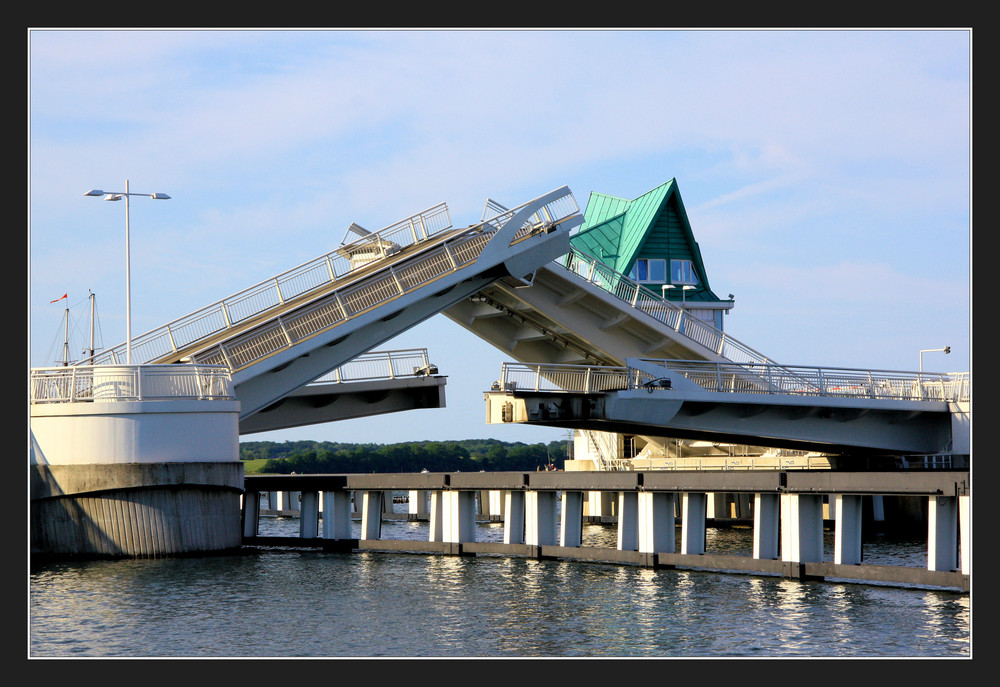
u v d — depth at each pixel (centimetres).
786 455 7425
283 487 4953
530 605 3191
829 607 3095
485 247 5481
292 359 4894
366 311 5088
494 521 7581
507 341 6956
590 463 7981
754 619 2950
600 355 6744
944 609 3050
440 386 5884
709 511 7169
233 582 3641
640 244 8212
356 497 8488
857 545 3506
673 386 5744
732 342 6556
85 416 4122
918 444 6612
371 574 3831
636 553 3953
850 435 6375
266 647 2708
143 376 4197
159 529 4181
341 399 5841
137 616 3075
